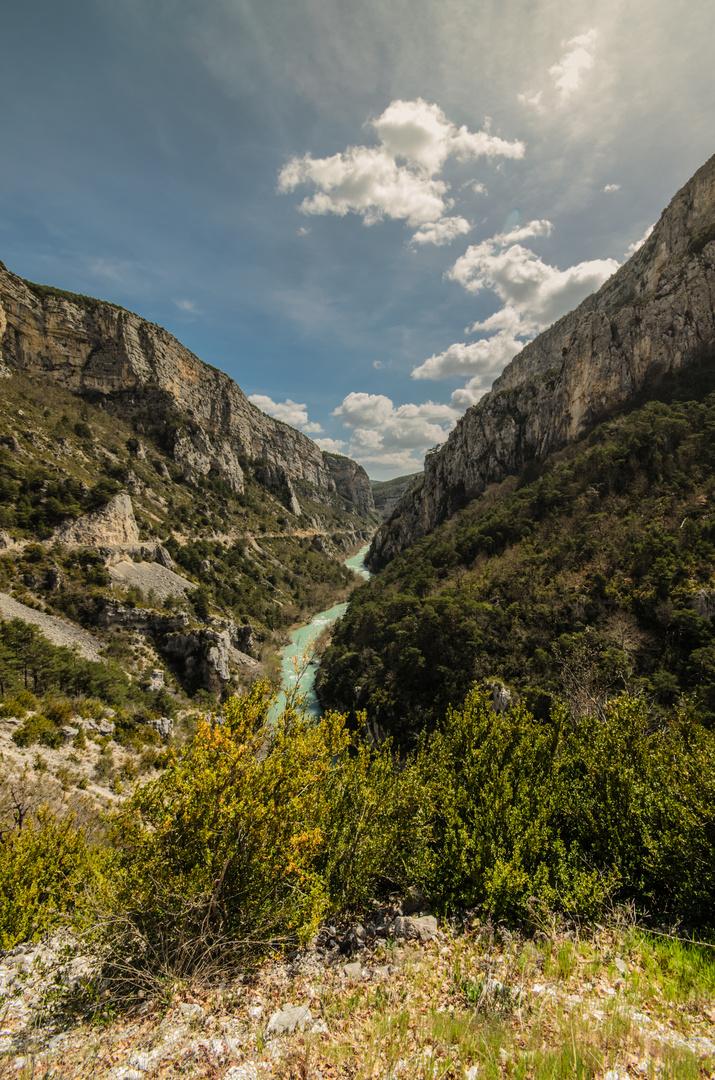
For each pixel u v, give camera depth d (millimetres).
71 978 5035
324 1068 3607
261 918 5109
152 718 33188
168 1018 4348
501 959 5074
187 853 4996
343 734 7691
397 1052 3732
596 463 50406
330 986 4855
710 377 51719
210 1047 3891
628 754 7840
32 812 15023
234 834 5113
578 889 5746
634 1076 3221
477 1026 3943
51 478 53531
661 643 31250
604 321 66375
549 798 7105
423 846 7008
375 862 6758
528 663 35188
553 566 43000
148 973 4496
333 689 48562
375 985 4812
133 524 59219
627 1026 3789
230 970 4918
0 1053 4020
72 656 33656
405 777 7910
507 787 7082
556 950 5090
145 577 54031
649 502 42031
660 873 5949
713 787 6031
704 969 4629
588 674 29594
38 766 19922
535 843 6238
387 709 39750
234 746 5320
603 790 7242
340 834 6754
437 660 40312
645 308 61469
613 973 4703
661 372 58562
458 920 6098
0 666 27594
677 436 45812
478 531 61469
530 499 58875
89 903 5250
